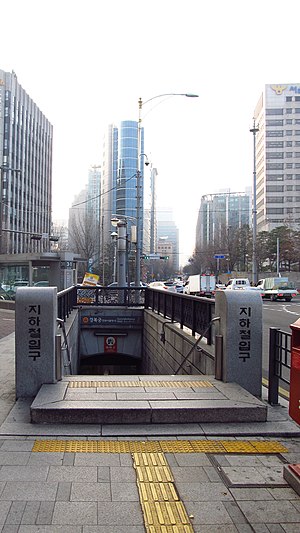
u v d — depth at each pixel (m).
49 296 6.02
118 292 18.88
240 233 71.06
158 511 3.30
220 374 6.40
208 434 4.83
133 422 5.06
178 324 11.09
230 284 42.91
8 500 3.42
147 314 15.91
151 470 3.99
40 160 93.25
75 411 5.02
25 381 5.96
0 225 31.19
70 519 3.17
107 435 4.75
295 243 63.84
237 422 5.16
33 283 28.44
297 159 105.00
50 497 3.47
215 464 4.15
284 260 69.25
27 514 3.23
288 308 28.12
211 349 7.45
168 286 50.03
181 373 9.30
